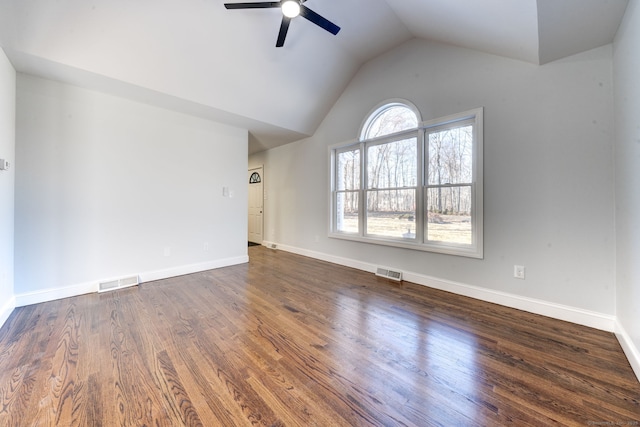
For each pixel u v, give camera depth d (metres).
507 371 1.61
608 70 2.05
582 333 2.06
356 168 4.14
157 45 2.63
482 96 2.72
